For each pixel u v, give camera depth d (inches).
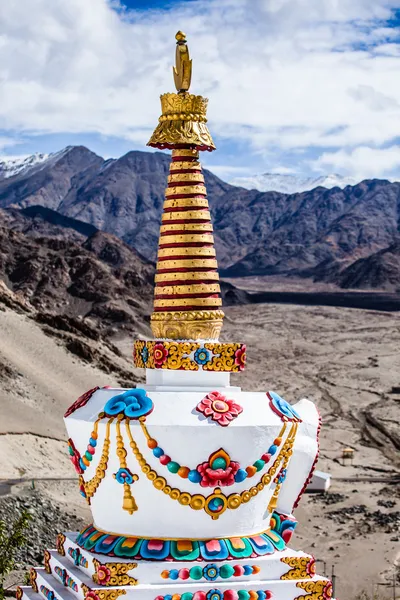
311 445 818.8
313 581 759.1
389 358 6668.3
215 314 807.1
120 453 749.3
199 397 761.0
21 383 3550.7
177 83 832.3
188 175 819.4
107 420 754.2
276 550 784.9
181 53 824.3
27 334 4266.7
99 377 4133.9
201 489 751.7
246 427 751.1
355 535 2440.9
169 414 747.4
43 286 7760.8
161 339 814.5
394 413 4820.4
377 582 2062.0
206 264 809.5
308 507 2775.6
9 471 2578.7
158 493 749.9
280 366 6456.7
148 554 747.4
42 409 3395.7
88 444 774.5
